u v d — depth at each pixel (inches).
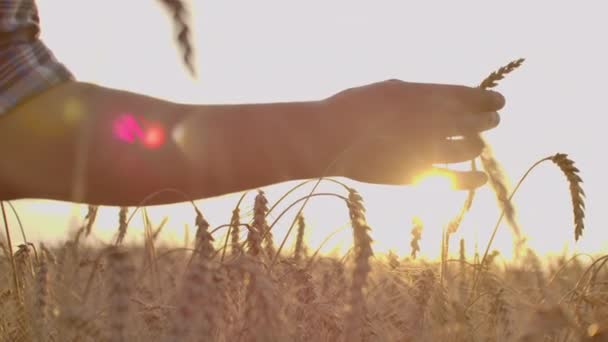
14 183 39.3
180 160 39.6
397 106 39.6
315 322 51.1
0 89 38.5
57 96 39.4
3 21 38.7
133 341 44.1
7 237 56.8
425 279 59.1
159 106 40.1
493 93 40.1
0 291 56.2
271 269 49.0
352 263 42.6
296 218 52.5
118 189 39.8
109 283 39.0
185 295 37.2
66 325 42.0
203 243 40.1
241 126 39.7
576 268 66.8
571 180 59.9
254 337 39.6
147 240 59.1
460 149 40.4
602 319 42.9
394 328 56.3
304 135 39.6
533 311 42.3
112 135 39.3
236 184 40.0
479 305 61.0
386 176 40.3
